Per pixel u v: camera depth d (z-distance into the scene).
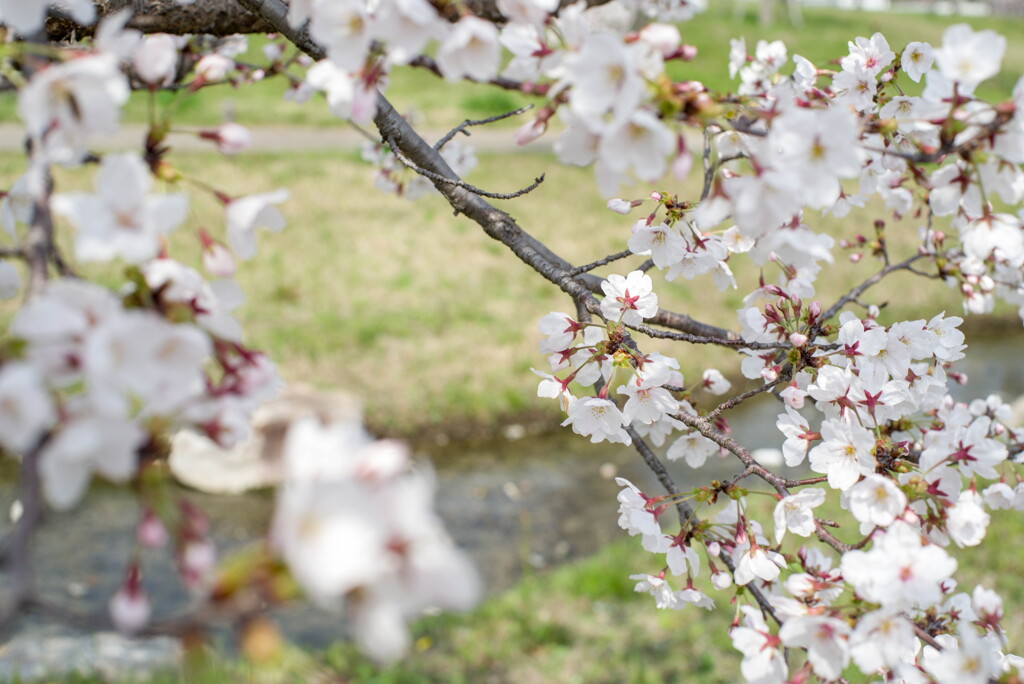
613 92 0.76
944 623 0.97
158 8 1.09
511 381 3.31
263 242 4.27
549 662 1.82
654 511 1.00
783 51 1.26
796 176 0.77
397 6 0.78
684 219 1.05
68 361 0.68
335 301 3.75
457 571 0.61
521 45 0.81
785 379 1.03
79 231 0.71
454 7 0.80
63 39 1.07
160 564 2.15
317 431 0.64
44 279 0.72
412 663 1.78
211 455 2.62
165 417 0.71
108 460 0.69
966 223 0.98
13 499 2.38
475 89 8.02
